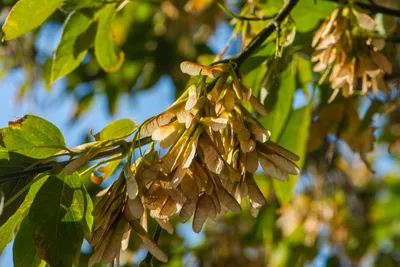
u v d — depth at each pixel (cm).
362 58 134
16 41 193
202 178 118
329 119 152
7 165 124
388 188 252
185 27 201
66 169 119
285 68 145
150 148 121
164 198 118
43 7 138
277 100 151
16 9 136
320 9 147
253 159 120
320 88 153
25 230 125
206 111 120
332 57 135
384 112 151
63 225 124
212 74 121
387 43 147
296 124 153
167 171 118
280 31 136
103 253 117
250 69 144
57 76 145
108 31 148
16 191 123
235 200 118
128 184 116
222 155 120
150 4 200
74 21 143
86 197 125
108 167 128
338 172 215
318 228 192
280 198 158
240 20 141
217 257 186
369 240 207
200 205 117
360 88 155
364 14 133
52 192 124
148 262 121
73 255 124
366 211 232
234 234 190
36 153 125
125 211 118
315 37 136
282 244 193
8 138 125
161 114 120
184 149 118
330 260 199
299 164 154
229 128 121
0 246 125
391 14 141
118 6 150
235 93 122
